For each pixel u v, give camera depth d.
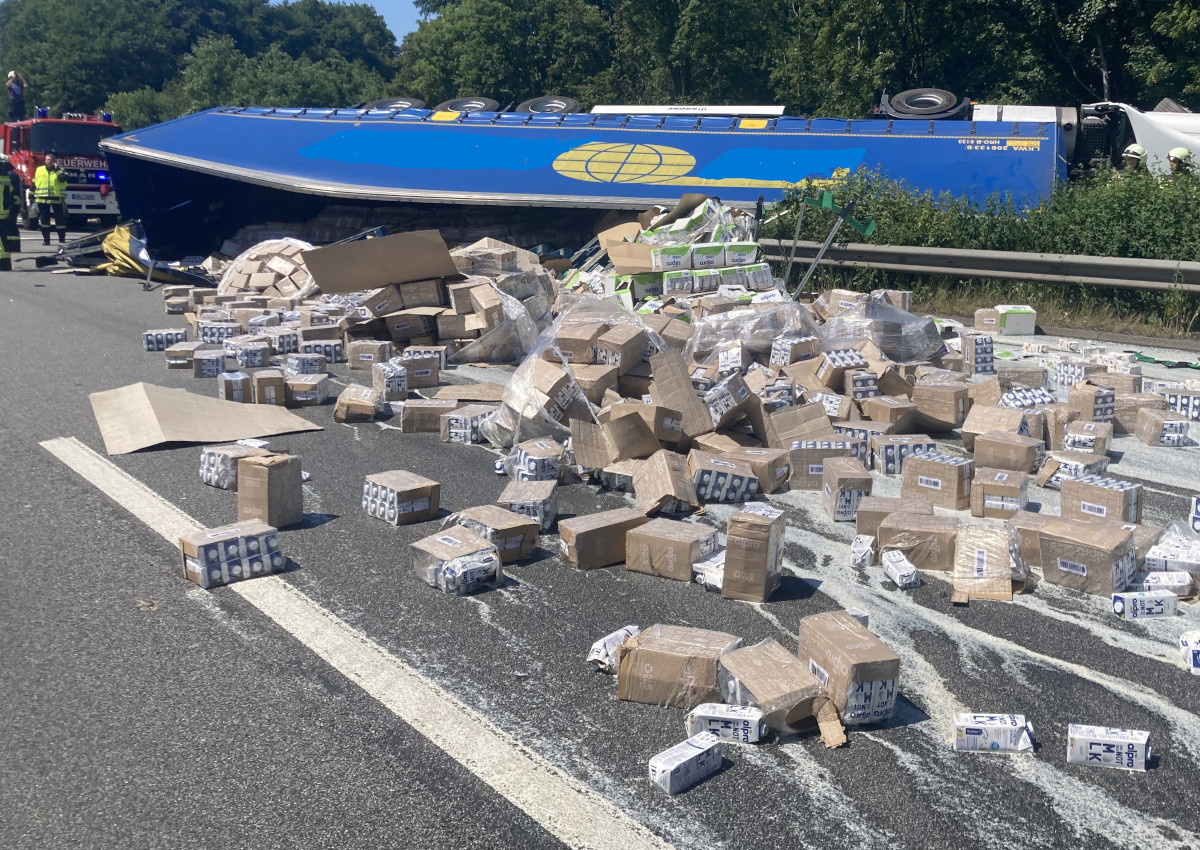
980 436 6.72
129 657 4.17
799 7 47.34
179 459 6.98
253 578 5.00
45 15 89.56
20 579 4.93
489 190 16.31
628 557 5.20
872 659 3.67
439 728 3.67
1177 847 3.09
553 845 3.04
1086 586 4.97
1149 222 11.82
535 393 7.24
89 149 29.39
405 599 4.80
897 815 3.21
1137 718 3.83
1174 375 9.52
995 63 32.25
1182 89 27.42
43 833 3.07
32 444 7.27
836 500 5.99
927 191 14.49
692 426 7.08
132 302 15.10
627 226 13.63
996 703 3.92
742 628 4.54
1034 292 12.37
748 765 3.49
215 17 103.00
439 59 61.34
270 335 10.68
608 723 3.75
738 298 10.34
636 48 52.72
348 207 19.72
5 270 19.42
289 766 3.42
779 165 16.12
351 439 7.70
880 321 9.71
